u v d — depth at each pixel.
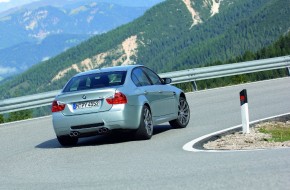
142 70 15.26
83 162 11.13
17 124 22.67
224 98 25.53
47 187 8.54
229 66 35.12
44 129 19.39
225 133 13.99
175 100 15.91
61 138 14.07
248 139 12.63
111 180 8.72
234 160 9.66
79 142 14.84
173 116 15.72
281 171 8.21
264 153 10.20
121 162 10.70
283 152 10.09
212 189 7.34
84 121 13.58
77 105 13.71
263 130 14.34
